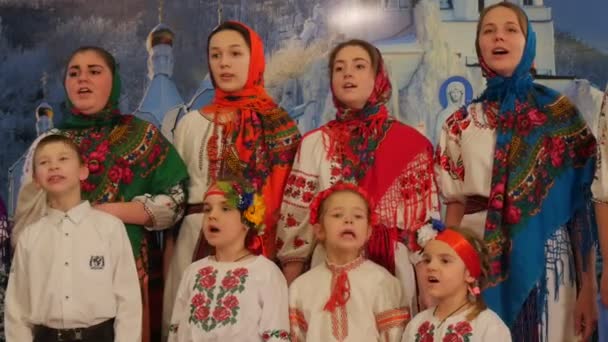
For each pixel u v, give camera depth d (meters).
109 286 2.64
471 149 2.85
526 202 2.72
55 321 2.57
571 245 2.77
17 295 2.66
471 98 3.78
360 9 3.87
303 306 2.72
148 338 3.00
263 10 3.95
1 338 3.30
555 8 3.76
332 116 3.85
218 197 2.74
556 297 2.73
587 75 3.74
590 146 2.76
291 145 3.12
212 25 3.99
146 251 3.02
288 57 3.91
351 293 2.67
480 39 2.89
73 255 2.63
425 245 2.60
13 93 4.05
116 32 4.03
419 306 2.81
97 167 2.97
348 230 2.68
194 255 2.99
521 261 2.69
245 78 3.14
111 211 2.84
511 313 2.70
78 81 3.01
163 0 4.02
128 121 3.09
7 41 4.07
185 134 3.14
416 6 3.83
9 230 3.05
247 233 2.79
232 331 2.59
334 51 3.04
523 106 2.80
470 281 2.53
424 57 3.82
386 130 2.94
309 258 2.94
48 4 4.07
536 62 3.77
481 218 2.82
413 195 2.86
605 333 2.79
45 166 2.66
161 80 3.99
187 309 2.68
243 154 3.06
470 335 2.42
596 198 2.62
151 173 3.04
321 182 2.90
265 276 2.68
